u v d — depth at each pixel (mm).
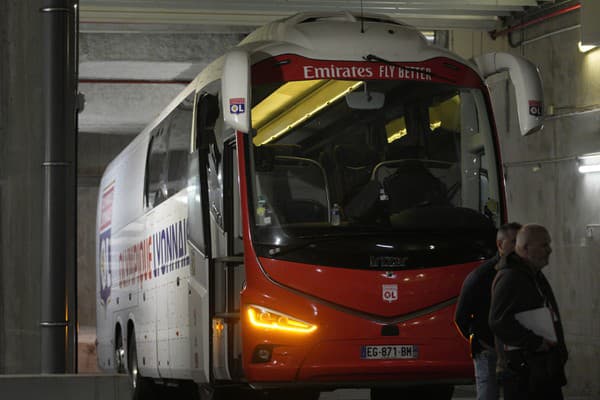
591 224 17188
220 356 11344
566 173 17922
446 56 11945
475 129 11820
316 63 11531
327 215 11102
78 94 11445
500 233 9320
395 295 10969
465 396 16938
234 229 11359
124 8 19422
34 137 10961
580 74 17484
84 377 8016
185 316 12797
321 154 11266
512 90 19781
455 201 11523
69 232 10797
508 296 7730
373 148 11398
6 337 10781
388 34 11906
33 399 7953
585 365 17359
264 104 11281
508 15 19812
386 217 11188
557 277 18203
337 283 10883
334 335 10812
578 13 17609
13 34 11086
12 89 11031
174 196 13625
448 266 11156
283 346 10789
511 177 19844
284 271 10875
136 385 16281
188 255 12688
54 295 10625
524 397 7691
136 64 25297
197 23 21109
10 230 10883
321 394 17359
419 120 11609
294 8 19312
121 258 17781
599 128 16938
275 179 11125
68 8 11055
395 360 10906
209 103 11945
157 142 15172
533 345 7641
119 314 17781
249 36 12492
